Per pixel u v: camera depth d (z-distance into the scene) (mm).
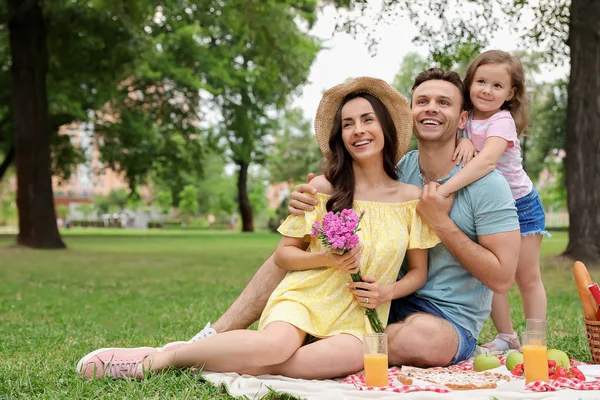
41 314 7613
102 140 31031
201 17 18781
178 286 10586
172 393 3164
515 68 4289
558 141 38031
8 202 68750
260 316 4188
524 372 3479
